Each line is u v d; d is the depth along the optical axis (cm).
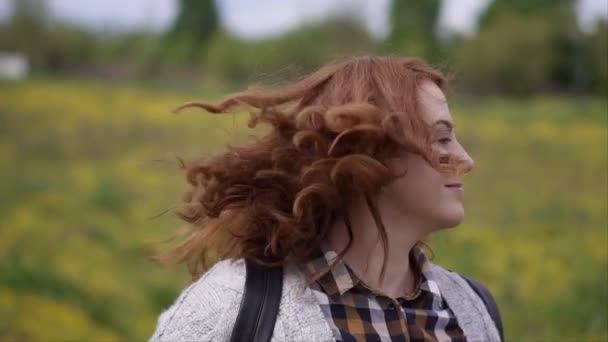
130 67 3222
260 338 167
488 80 2723
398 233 182
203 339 168
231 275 176
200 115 1830
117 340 586
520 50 2689
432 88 182
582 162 1395
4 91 2097
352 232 181
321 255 179
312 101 184
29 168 1263
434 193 178
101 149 1473
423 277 188
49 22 3259
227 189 184
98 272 704
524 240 893
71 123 1692
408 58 188
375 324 173
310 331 169
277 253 179
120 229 889
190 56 3378
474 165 184
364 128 169
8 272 649
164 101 2080
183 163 196
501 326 200
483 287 203
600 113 1978
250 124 186
